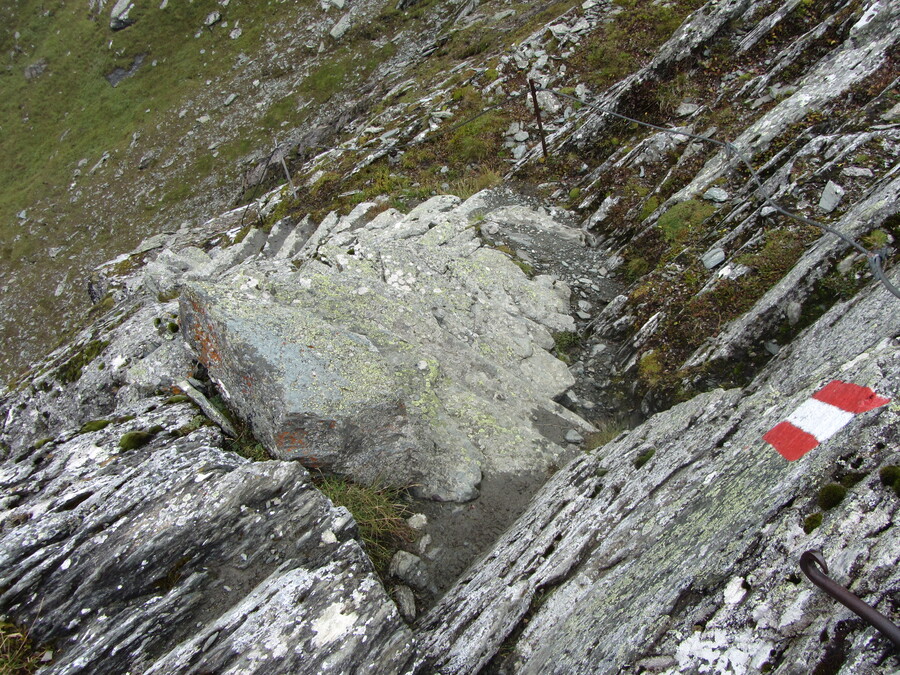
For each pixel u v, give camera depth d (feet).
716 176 33.73
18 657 13.44
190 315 21.20
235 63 118.52
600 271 35.91
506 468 22.71
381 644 13.38
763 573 11.28
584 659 12.55
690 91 42.73
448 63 81.92
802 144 31.17
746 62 41.24
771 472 13.01
